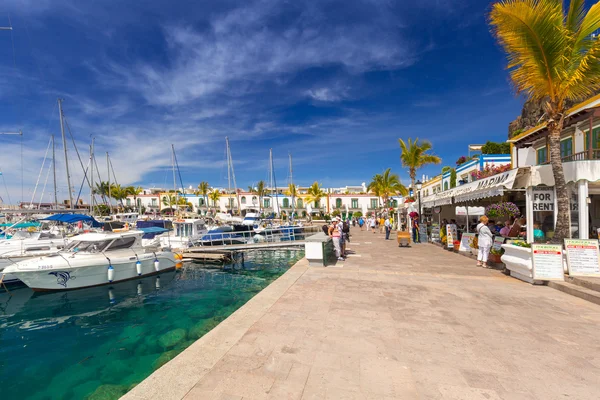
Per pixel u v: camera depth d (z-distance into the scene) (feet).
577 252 22.84
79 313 31.91
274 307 18.01
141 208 214.28
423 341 13.37
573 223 29.96
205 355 11.98
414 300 19.45
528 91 26.61
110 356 21.33
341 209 219.20
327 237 34.35
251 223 111.65
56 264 38.17
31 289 39.55
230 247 60.54
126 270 44.32
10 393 16.83
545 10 22.67
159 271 49.85
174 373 10.66
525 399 9.24
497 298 19.83
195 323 28.09
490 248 31.60
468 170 76.33
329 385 9.97
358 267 31.24
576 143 36.73
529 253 24.17
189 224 73.05
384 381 10.23
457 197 41.47
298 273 27.94
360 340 13.46
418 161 79.56
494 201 43.73
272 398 9.25
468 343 13.15
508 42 25.26
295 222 153.89
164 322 28.58
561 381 10.22
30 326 28.22
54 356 21.56
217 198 220.43
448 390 9.71
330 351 12.40
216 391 9.59
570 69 24.43
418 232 62.34
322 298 19.88
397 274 27.61
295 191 228.02
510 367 11.14
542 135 39.83
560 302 18.90
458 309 17.66
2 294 38.09
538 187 29.53
